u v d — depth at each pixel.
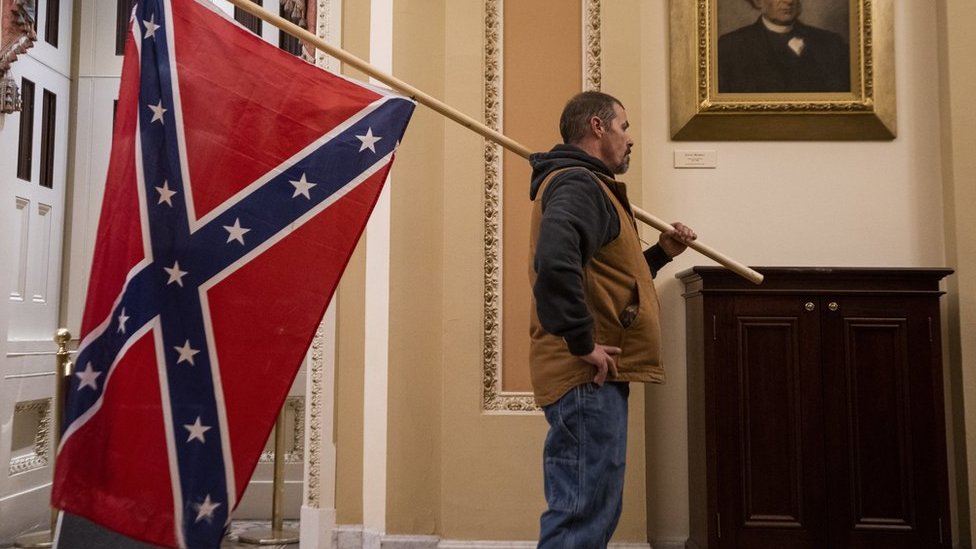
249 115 2.08
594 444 1.89
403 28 3.59
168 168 1.99
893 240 3.64
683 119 3.66
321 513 3.63
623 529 3.33
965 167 3.54
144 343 1.90
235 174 2.04
